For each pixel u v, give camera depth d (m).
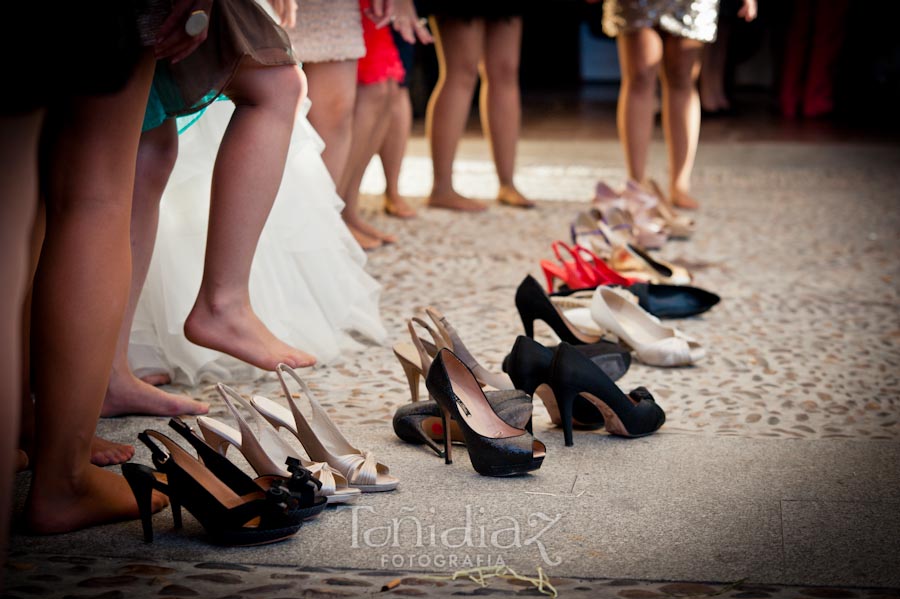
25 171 1.10
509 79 5.05
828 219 4.87
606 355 2.51
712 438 2.21
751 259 4.09
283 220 2.68
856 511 1.84
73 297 1.58
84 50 1.46
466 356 2.34
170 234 2.54
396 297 3.45
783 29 8.73
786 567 1.62
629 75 4.84
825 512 1.83
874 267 3.95
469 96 4.97
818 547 1.69
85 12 1.44
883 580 1.58
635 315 2.83
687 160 5.06
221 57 2.03
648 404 2.21
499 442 1.93
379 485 1.89
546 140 7.20
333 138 3.25
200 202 2.58
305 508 1.71
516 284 3.65
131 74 1.56
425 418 2.14
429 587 1.53
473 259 4.03
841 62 8.86
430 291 3.53
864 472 2.03
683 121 4.98
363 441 2.17
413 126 7.91
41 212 1.78
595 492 1.91
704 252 4.21
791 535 1.74
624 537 1.72
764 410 2.41
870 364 2.78
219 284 2.34
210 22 2.02
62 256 1.58
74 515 1.70
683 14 4.67
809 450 2.15
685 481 1.97
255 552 1.65
